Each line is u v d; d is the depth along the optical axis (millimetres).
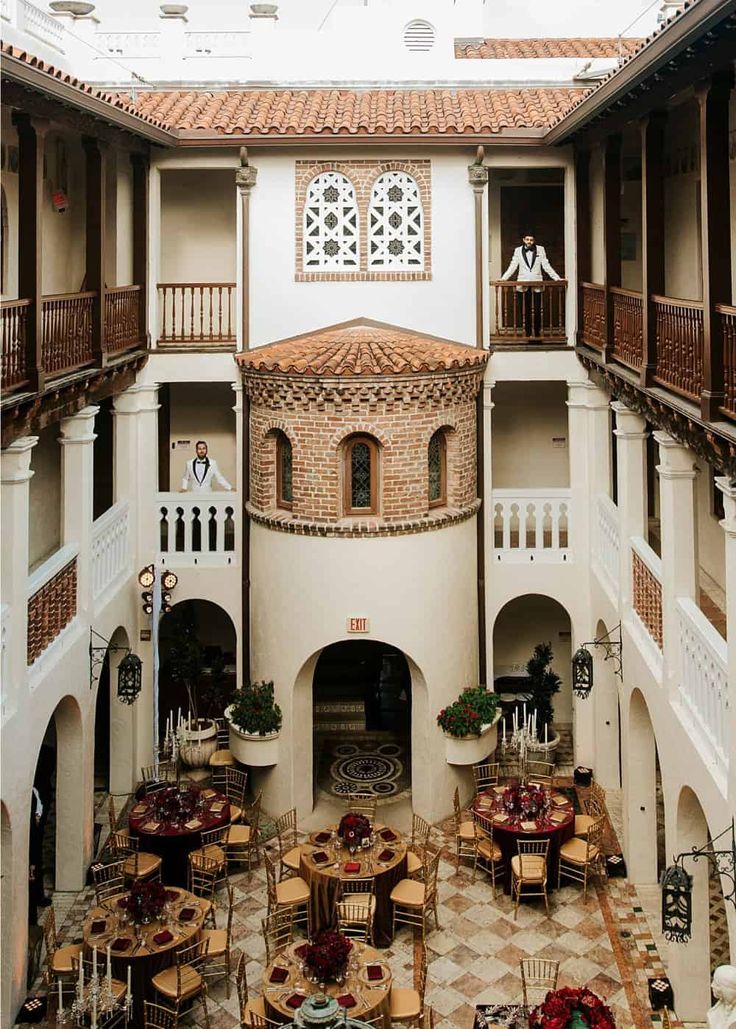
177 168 19344
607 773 19484
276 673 18656
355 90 21656
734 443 10508
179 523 21875
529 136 18922
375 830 16312
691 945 13453
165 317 20453
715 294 11188
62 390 14461
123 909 14109
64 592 15602
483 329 19625
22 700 13352
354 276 19625
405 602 18188
